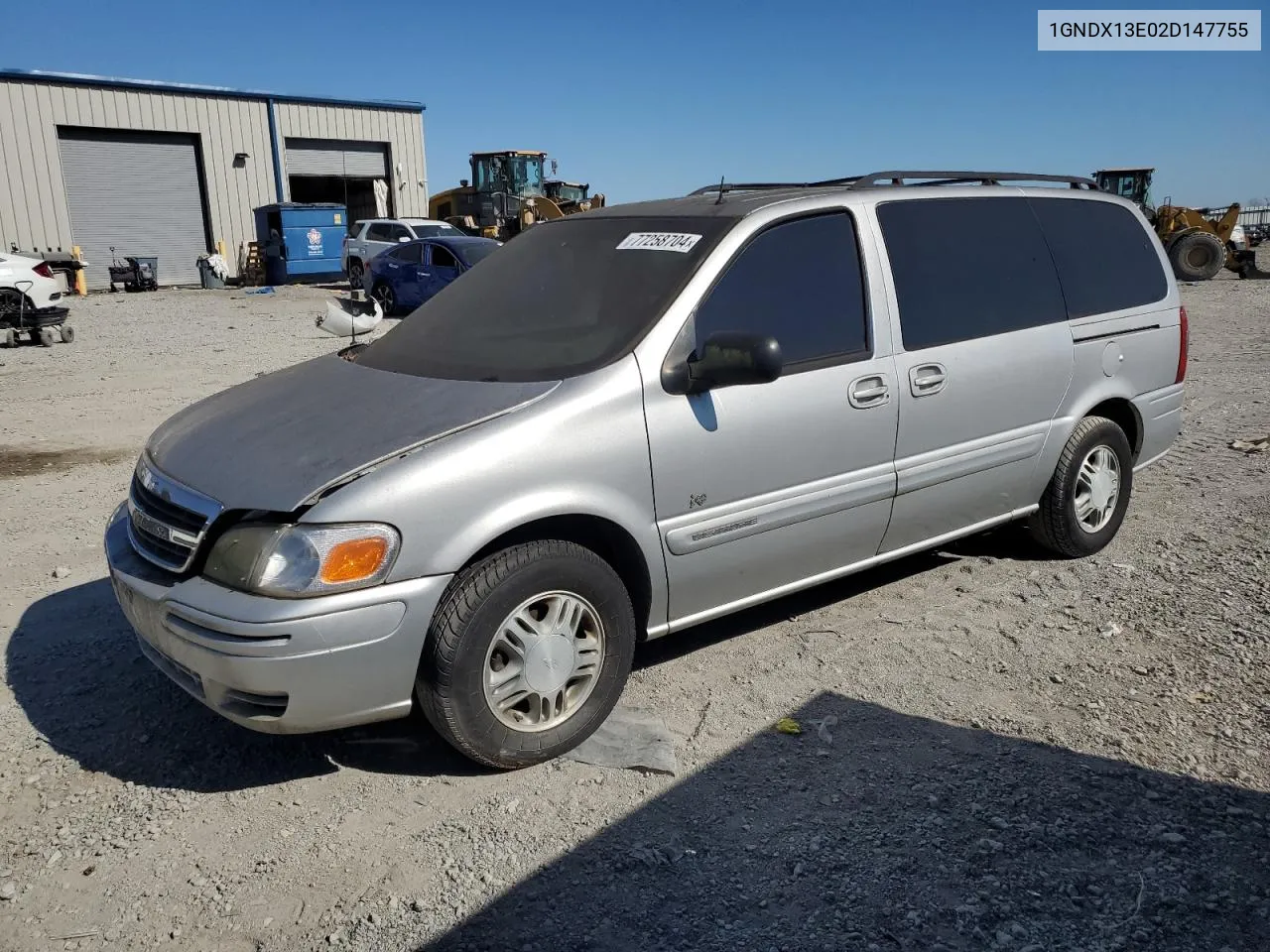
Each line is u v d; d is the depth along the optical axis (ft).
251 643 9.85
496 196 96.78
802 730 11.96
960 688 12.92
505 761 11.10
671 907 9.04
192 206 106.11
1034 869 9.37
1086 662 13.52
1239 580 16.08
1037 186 16.94
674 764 11.23
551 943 8.64
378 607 10.11
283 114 109.81
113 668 13.94
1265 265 97.04
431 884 9.47
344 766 11.56
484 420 10.97
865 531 13.99
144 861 9.93
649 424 11.64
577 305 12.95
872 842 9.84
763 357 11.27
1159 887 9.09
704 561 12.41
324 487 10.21
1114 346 17.03
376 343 14.42
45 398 34.09
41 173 94.94
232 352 46.01
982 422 15.08
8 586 16.88
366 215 122.11
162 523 11.06
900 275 14.26
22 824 10.54
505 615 10.76
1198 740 11.51
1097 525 17.38
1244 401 30.63
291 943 8.78
